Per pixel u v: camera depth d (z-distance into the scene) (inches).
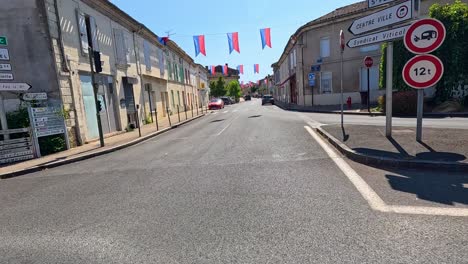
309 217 127.0
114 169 260.1
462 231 107.0
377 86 858.8
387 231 110.3
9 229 141.3
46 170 295.1
